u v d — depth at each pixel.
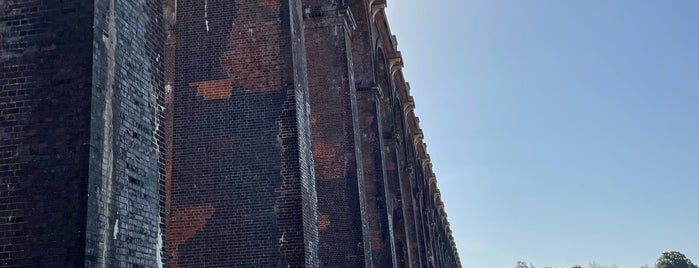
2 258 6.81
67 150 7.07
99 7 7.71
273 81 14.67
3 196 7.03
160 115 9.19
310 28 21.86
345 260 19.44
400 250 30.62
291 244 13.44
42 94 7.34
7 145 7.21
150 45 9.09
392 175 32.31
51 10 7.66
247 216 13.83
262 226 13.67
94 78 7.36
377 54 31.83
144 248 8.13
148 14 9.13
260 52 14.92
